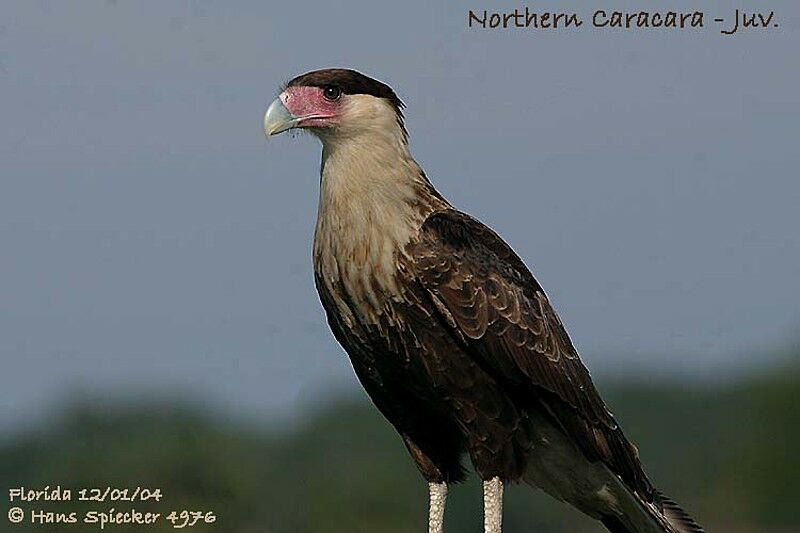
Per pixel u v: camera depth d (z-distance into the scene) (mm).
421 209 12289
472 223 12500
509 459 12547
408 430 12930
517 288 12391
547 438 12742
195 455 20875
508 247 12695
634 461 12836
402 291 12148
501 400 12430
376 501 23969
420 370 12336
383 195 12188
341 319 12477
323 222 12367
